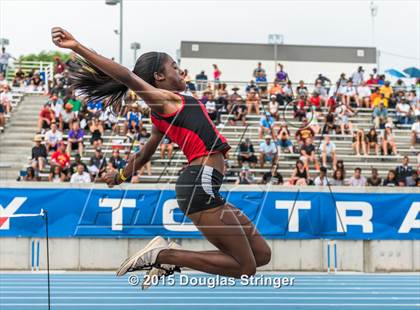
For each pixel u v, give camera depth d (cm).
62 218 1045
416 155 1112
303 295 854
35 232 1042
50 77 1733
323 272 1071
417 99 1288
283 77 1659
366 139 1079
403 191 1076
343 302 800
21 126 1338
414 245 1084
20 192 1038
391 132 1116
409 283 964
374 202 1067
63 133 1230
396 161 1099
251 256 355
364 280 993
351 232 1063
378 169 1098
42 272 1038
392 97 1286
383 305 780
